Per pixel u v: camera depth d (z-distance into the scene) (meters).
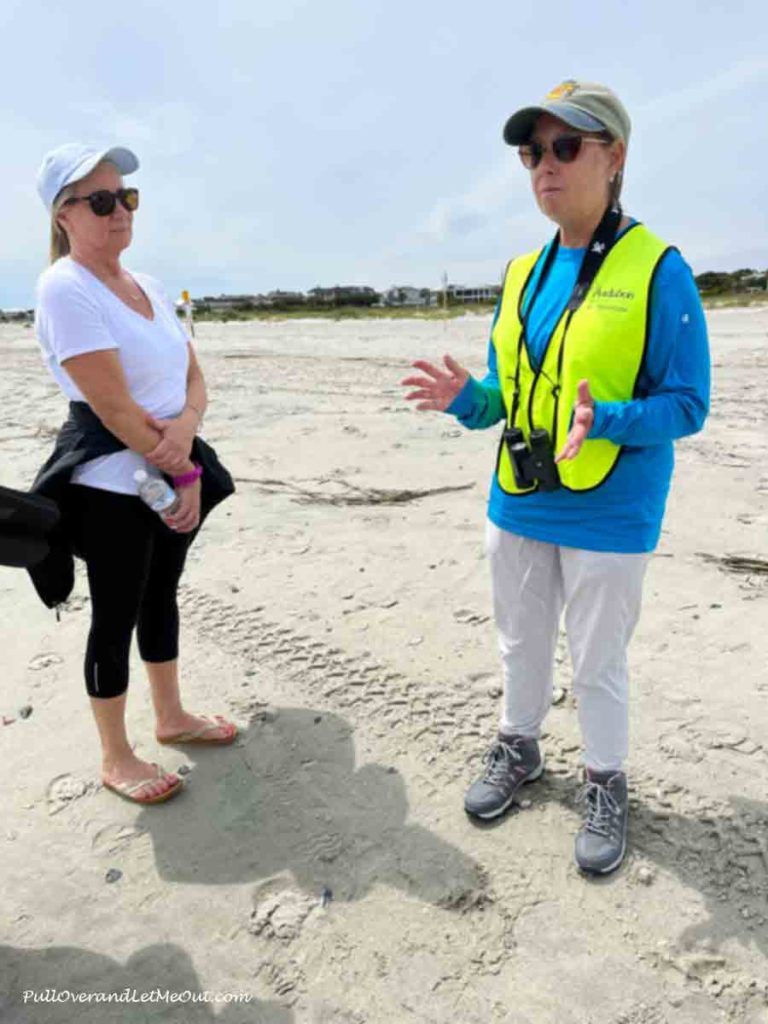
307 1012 1.97
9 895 2.35
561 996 1.96
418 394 2.39
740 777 2.64
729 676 3.21
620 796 2.41
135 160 2.36
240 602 4.12
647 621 3.69
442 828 2.53
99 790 2.77
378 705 3.18
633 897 2.23
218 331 26.20
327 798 2.68
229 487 2.78
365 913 2.23
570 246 2.15
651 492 2.13
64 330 2.20
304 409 8.68
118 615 2.54
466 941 2.13
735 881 2.26
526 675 2.50
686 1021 1.88
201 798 2.72
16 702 3.30
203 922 2.23
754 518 4.82
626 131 2.00
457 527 5.04
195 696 3.30
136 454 2.41
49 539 2.41
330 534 5.04
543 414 2.16
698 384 1.98
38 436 7.77
